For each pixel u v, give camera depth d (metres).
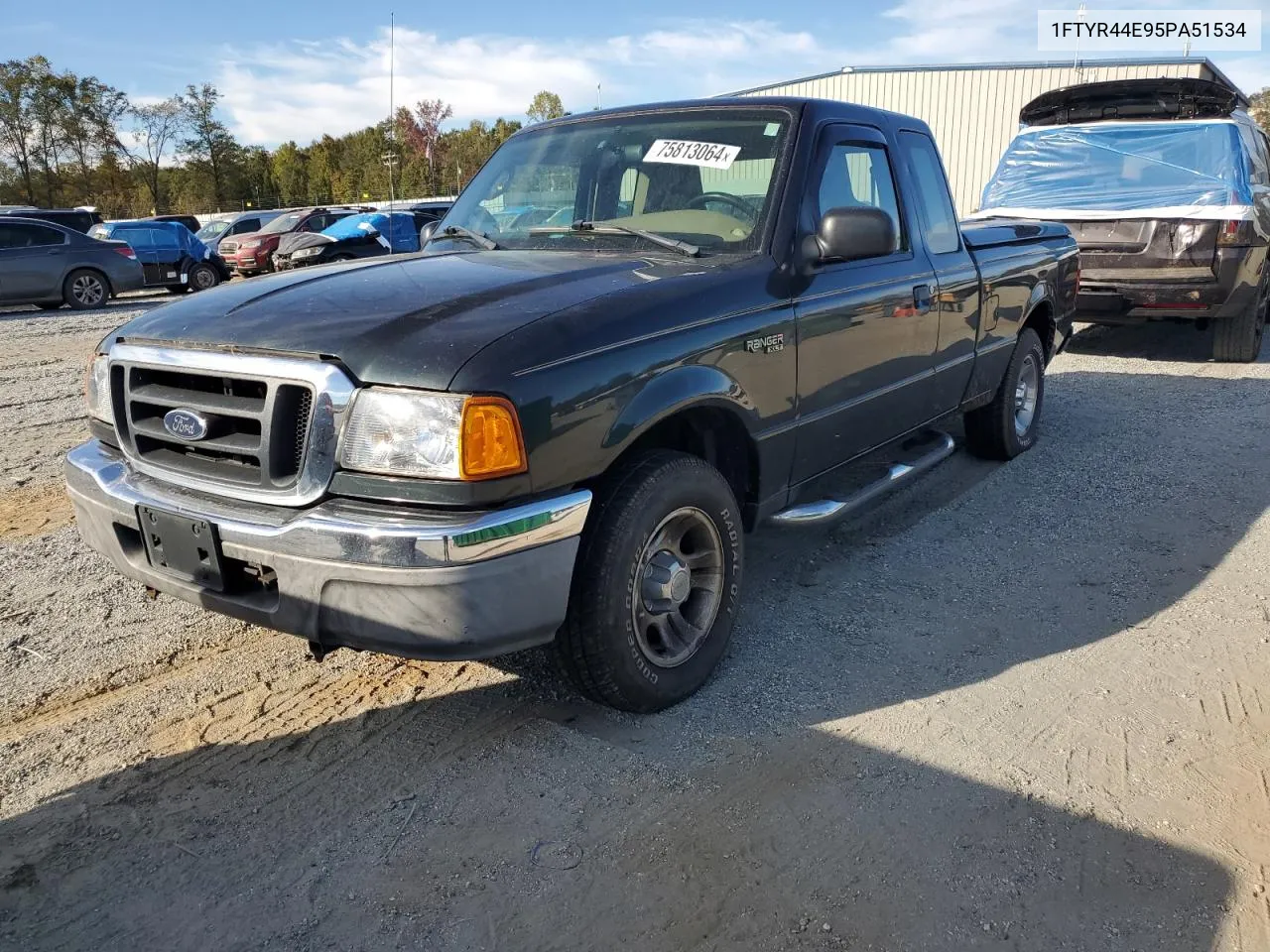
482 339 2.53
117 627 3.70
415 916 2.23
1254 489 5.14
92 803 2.64
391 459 2.42
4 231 15.45
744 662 3.41
